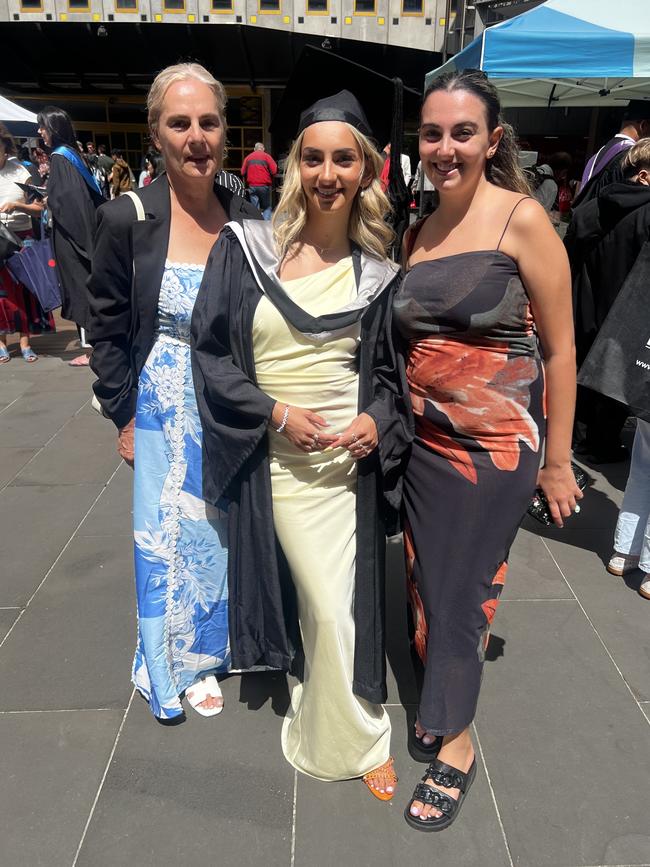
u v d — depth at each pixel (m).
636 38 4.69
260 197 10.01
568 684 2.39
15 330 6.25
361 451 1.75
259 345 1.81
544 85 7.25
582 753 2.11
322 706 1.93
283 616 1.98
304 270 1.81
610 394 2.69
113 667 2.46
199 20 12.28
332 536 1.88
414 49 12.34
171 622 2.19
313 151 1.68
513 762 2.07
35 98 15.25
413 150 6.99
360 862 1.77
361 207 1.83
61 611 2.77
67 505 3.65
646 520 2.92
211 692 2.31
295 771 2.04
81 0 12.23
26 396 5.38
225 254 1.81
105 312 1.96
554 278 1.65
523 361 1.74
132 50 13.33
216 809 1.92
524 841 1.83
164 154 1.89
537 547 3.26
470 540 1.79
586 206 3.34
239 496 1.94
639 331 2.63
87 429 4.70
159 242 1.90
